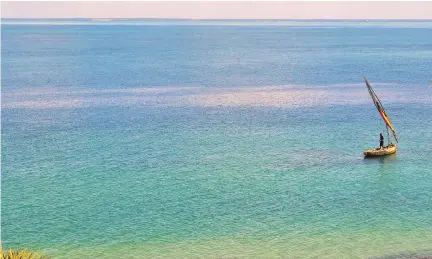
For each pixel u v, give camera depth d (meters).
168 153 69.44
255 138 77.50
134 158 67.12
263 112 96.94
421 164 63.22
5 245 42.53
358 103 104.88
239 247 41.81
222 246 42.03
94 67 171.00
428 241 42.41
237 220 47.19
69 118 91.50
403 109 98.19
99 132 81.31
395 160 64.94
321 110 98.19
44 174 60.41
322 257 39.88
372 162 64.38
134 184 57.09
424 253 40.28
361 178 58.41
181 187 56.00
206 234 44.34
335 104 104.06
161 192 54.53
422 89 122.56
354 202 51.25
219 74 155.12
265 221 46.94
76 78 143.88
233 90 124.12
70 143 74.56
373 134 79.12
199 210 49.62
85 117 92.44
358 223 46.19
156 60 196.00
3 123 87.25
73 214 48.78
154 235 44.31
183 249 41.69
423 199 51.84
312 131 81.62
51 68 166.88
